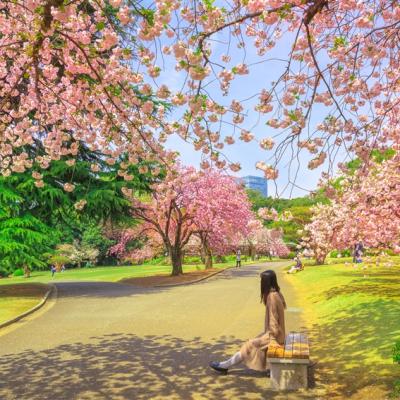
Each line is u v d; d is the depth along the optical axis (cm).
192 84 561
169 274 3262
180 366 746
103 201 2205
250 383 640
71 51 776
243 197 3553
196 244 5616
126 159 1543
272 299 657
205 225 3312
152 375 697
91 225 6531
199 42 516
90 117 856
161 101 1564
